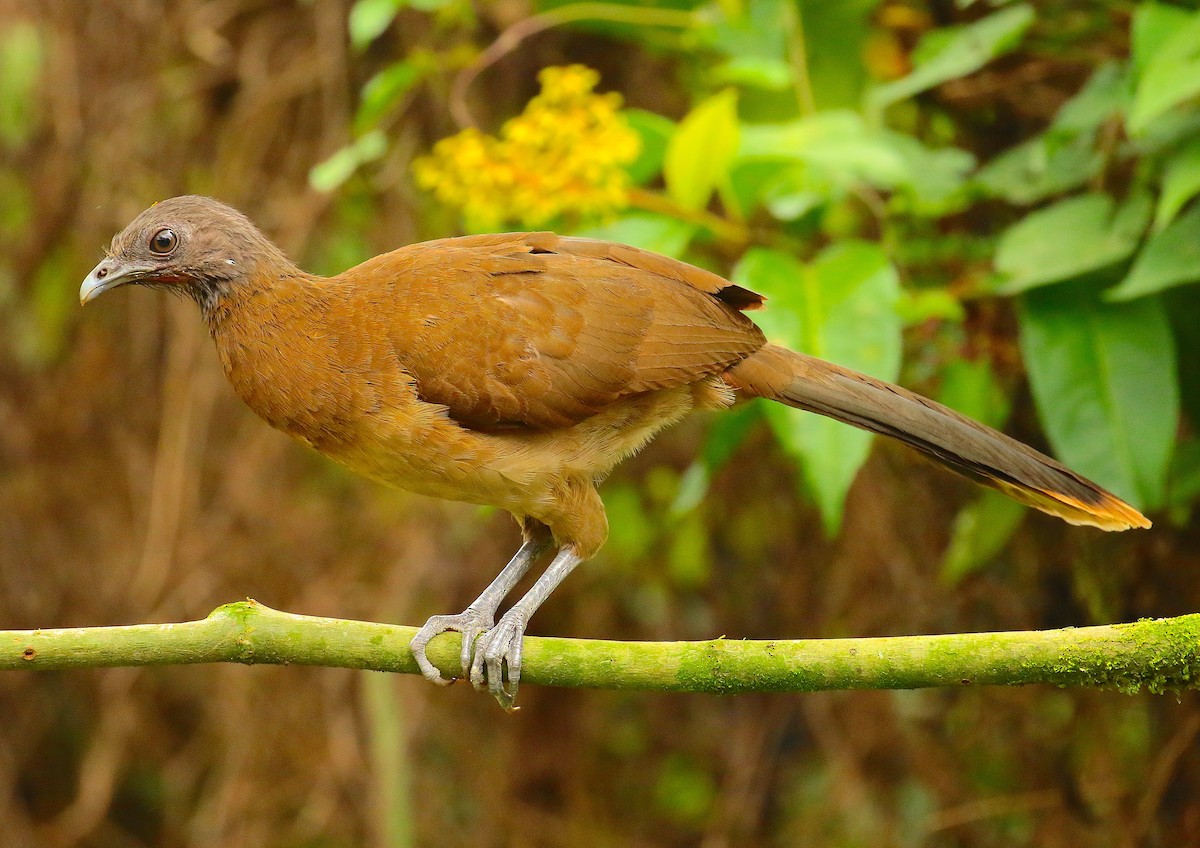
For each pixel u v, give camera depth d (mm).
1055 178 9312
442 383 7414
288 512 12844
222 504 12750
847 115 9211
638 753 13797
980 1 10562
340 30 12180
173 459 12609
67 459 13242
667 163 9031
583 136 8883
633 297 7613
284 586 12766
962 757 11594
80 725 14359
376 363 7465
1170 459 8922
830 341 8352
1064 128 9219
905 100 10875
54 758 14375
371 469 7742
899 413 7793
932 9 10930
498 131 12078
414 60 10766
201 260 7699
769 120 10523
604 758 13719
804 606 12328
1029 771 11242
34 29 12570
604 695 13781
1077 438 8508
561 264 7695
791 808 13062
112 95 12578
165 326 12953
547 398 7449
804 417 8328
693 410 8078
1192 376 9328
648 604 13492
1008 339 9719
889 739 12281
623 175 9344
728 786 13109
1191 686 6070
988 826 11625
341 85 12219
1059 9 10070
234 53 12484
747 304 7988
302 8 12398
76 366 13148
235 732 13156
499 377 7414
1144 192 8680
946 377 9766
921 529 11305
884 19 10906
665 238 9156
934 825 11398
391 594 12680
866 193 9984
